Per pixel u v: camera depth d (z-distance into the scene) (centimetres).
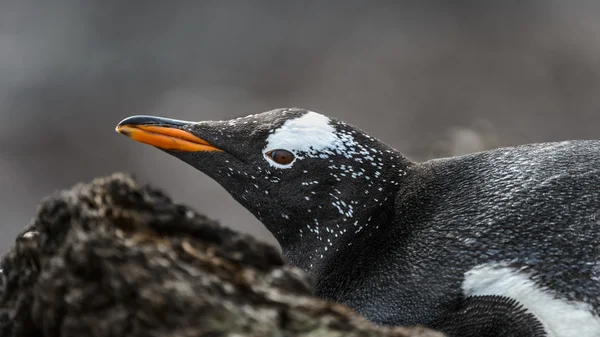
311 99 3516
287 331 464
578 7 3856
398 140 3200
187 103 3491
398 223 926
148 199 507
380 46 3772
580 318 737
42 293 475
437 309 821
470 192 880
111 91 3569
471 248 812
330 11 3959
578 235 768
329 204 998
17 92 3516
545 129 3281
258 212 1046
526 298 761
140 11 3891
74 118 3438
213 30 3856
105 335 452
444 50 3719
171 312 451
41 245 498
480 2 3906
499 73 3569
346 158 997
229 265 486
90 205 489
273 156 1016
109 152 3275
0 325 509
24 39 3738
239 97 3516
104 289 457
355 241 973
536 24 3803
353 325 478
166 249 473
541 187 825
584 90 3459
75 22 3822
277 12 3944
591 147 873
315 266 998
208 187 2967
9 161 3234
